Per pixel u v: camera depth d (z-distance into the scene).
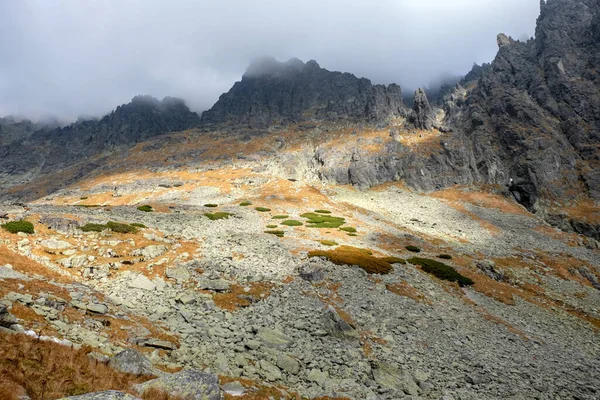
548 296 44.94
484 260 51.31
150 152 165.38
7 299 16.47
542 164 100.00
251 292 29.80
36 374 10.67
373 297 32.69
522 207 93.38
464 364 23.94
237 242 43.62
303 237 53.44
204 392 12.41
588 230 80.94
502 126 115.56
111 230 35.28
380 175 113.44
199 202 90.81
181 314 23.53
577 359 28.78
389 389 18.75
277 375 17.88
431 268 43.78
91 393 9.89
